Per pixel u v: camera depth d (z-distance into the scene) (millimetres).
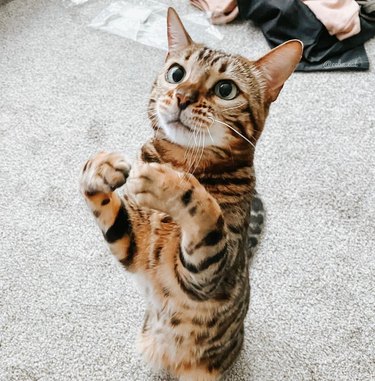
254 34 770
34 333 462
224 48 746
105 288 495
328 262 529
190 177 297
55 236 530
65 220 543
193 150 350
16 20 764
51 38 742
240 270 365
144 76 698
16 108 646
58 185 572
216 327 373
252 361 461
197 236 296
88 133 625
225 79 355
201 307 353
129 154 602
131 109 654
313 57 726
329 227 558
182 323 370
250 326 481
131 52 730
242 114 356
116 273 506
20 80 680
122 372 446
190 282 323
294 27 737
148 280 365
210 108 343
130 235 353
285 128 650
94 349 456
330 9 740
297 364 461
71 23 767
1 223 535
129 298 489
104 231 345
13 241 522
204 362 405
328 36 740
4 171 580
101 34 754
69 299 485
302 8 735
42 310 477
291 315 490
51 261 510
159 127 360
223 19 780
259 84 376
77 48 730
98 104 658
